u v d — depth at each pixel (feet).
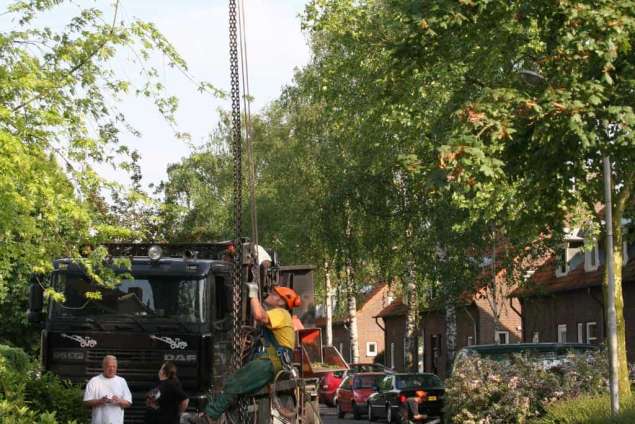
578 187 65.72
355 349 200.23
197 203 182.39
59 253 48.42
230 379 33.32
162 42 48.75
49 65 47.91
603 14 53.78
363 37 115.96
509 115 55.11
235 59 31.83
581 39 53.88
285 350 33.65
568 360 83.71
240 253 32.35
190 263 63.46
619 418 64.03
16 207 44.09
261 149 188.03
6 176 41.60
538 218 63.93
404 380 120.57
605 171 69.41
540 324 165.17
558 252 133.69
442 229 135.44
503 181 57.62
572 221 101.60
